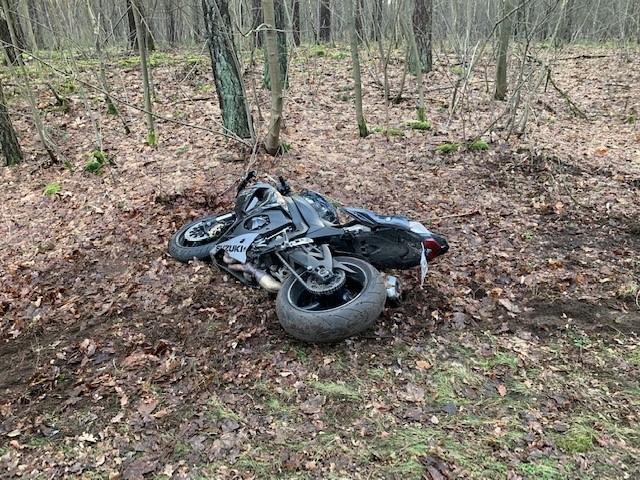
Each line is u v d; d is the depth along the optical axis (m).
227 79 7.93
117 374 4.02
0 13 10.94
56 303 5.02
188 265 5.39
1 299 5.16
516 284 5.04
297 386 3.82
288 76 12.09
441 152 8.14
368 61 14.76
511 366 3.97
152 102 10.65
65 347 4.38
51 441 3.42
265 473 3.14
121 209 6.67
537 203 6.66
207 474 3.14
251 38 8.09
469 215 6.41
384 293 3.99
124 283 5.22
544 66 8.56
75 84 11.21
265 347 4.23
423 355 4.09
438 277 5.09
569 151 8.26
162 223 6.25
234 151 8.00
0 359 4.30
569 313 4.58
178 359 4.13
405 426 3.45
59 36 11.45
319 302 4.36
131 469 3.20
